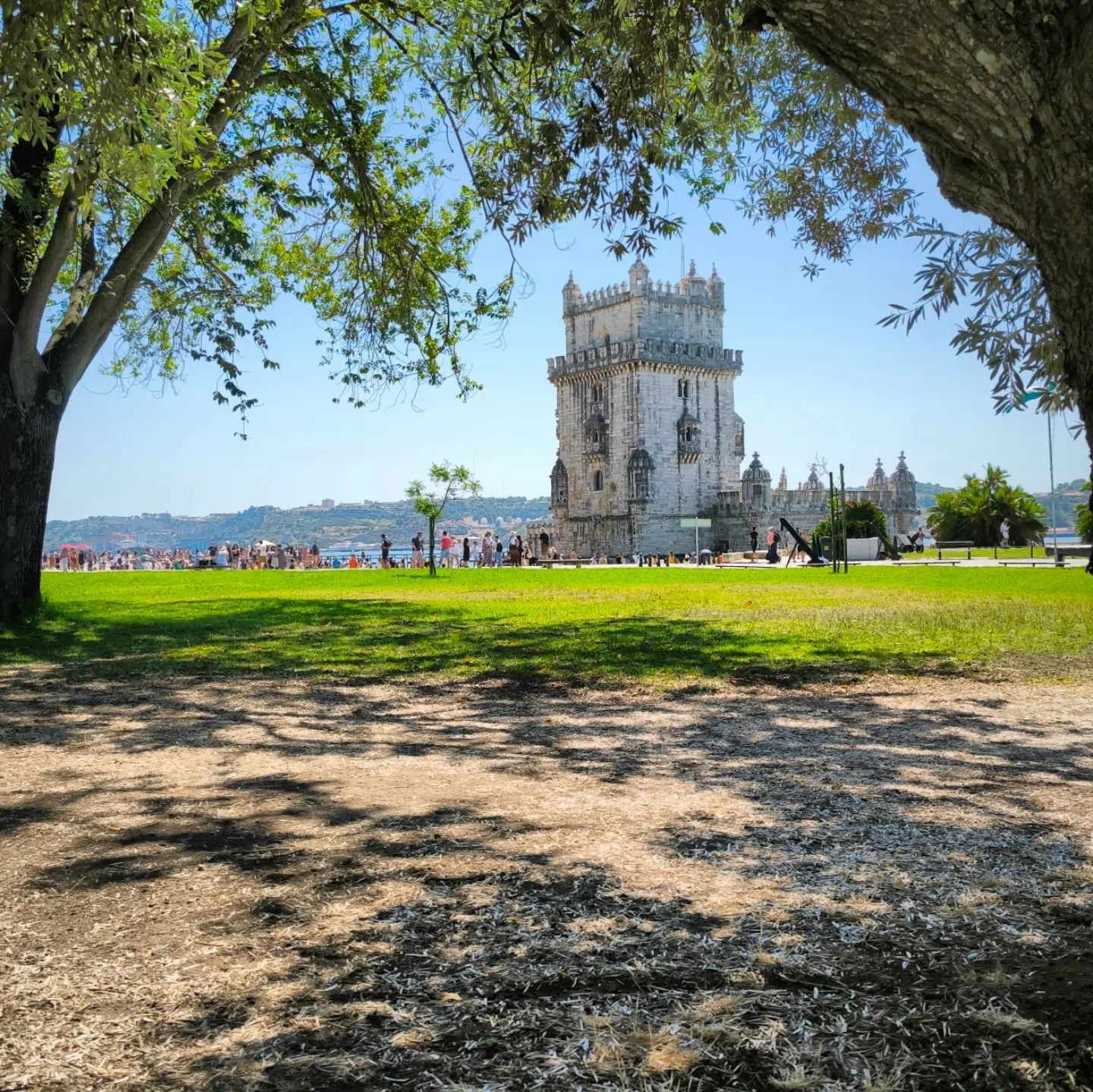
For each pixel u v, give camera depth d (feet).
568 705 29.37
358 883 13.74
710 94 26.96
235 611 63.93
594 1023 9.49
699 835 15.83
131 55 27.55
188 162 42.55
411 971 10.82
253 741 24.47
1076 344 8.89
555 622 53.67
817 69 25.61
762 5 10.00
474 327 59.52
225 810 17.90
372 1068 8.79
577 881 13.65
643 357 313.12
